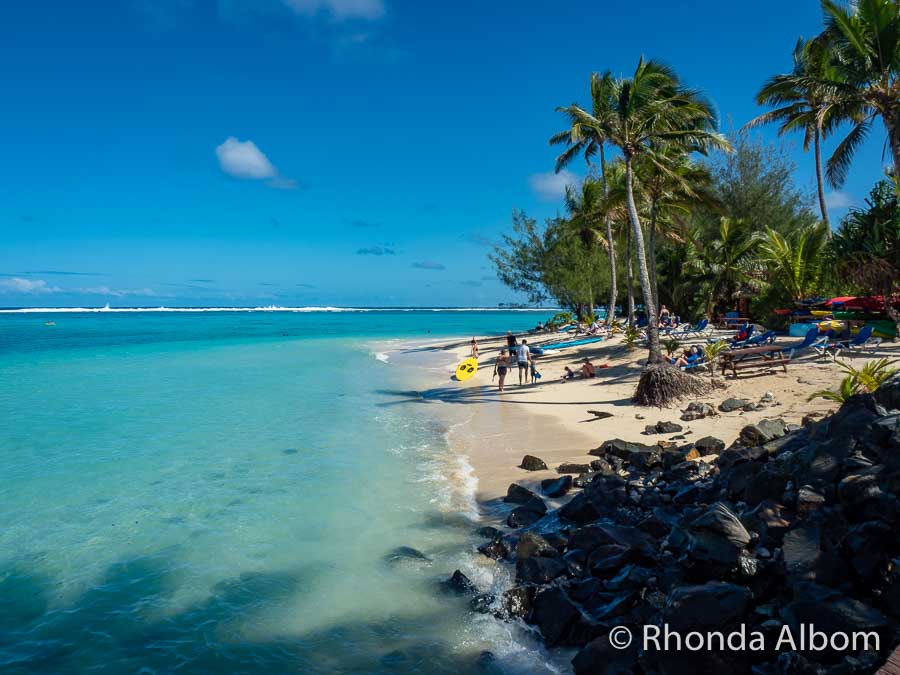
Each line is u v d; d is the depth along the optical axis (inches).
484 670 212.8
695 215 1792.6
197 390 937.5
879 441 241.0
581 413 648.4
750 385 641.6
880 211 940.6
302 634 239.9
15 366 1328.7
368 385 996.6
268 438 587.5
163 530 350.3
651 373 655.8
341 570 295.1
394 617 250.8
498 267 2202.3
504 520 353.1
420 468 472.1
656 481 371.6
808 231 1294.3
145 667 220.2
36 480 450.0
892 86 829.8
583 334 1576.0
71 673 217.3
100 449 545.3
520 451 507.2
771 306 1386.6
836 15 798.5
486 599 257.9
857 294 1034.7
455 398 828.0
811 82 876.0
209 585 282.7
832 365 669.9
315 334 2851.9
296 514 373.1
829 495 228.8
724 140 781.9
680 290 1894.7
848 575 190.2
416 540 330.0
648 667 184.1
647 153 808.9
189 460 504.7
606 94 1042.1
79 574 295.4
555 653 218.8
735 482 292.7
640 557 255.3
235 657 225.1
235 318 6097.4
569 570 263.1
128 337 2559.1
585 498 333.1
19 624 250.8
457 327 3720.5
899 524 194.7
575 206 1911.9
